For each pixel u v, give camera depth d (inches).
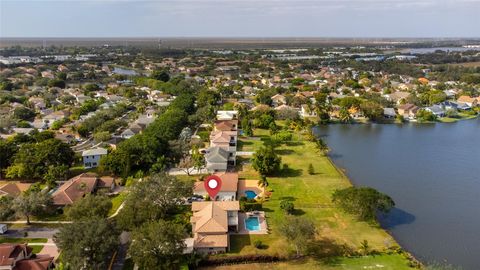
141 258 2556.6
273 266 2854.3
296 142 6195.9
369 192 3499.0
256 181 4485.7
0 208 3353.8
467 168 5113.2
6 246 2687.0
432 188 4441.4
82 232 2605.8
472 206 3983.8
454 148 6018.7
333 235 3257.9
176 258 2632.9
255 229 3366.1
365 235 3275.1
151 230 2655.0
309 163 5157.5
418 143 6299.2
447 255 3090.6
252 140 6254.9
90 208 3176.7
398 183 4581.7
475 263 2992.1
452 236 3378.4
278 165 4694.9
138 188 3462.1
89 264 2539.4
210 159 4830.2
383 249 3048.7
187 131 6013.8
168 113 6835.6
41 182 4384.8
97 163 4913.9
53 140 4714.6
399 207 3937.0
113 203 3843.5
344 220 3533.5
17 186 4084.6
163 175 3673.7
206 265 2856.8
